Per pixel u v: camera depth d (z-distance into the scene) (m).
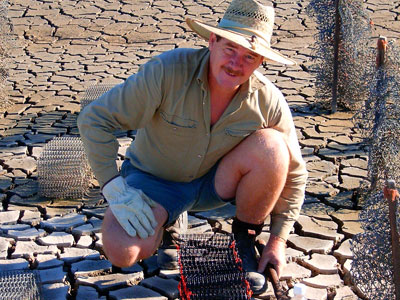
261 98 2.19
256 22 2.06
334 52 3.82
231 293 2.03
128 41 5.23
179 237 2.39
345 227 2.71
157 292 2.29
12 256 2.50
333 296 2.28
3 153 3.39
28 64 4.75
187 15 5.79
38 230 2.69
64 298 2.25
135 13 5.89
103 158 2.15
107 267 2.42
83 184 2.98
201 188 2.32
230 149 2.24
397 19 5.52
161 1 6.22
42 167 2.93
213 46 2.06
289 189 2.30
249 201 2.23
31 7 6.07
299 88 4.28
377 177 2.84
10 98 4.14
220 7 5.98
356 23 3.82
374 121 2.85
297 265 2.44
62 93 4.22
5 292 2.13
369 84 3.03
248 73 2.05
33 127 3.72
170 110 2.14
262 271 2.24
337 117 3.87
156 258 2.50
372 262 2.12
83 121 2.16
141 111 2.15
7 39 4.12
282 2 6.10
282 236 2.30
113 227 2.09
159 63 2.11
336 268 2.42
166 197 2.24
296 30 5.37
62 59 4.86
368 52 3.87
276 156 2.15
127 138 3.56
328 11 3.85
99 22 5.66
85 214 2.83
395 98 2.79
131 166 2.38
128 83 2.13
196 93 2.11
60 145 3.11
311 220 2.76
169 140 2.21
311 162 3.31
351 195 2.98
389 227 2.07
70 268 2.44
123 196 2.12
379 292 2.12
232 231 2.37
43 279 2.35
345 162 3.30
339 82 3.94
